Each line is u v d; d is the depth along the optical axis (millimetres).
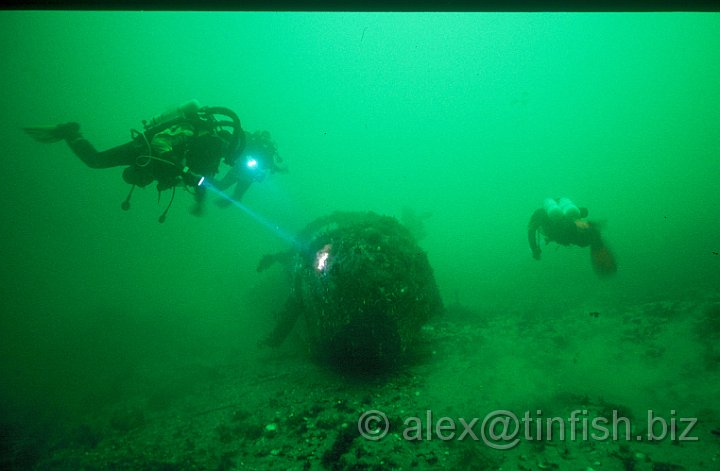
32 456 4918
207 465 3789
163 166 3658
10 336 13273
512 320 7906
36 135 3766
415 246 6137
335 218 8430
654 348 4973
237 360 8055
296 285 6484
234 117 4105
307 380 5762
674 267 11312
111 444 4832
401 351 5301
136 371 8719
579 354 5238
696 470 2689
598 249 5770
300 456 3717
